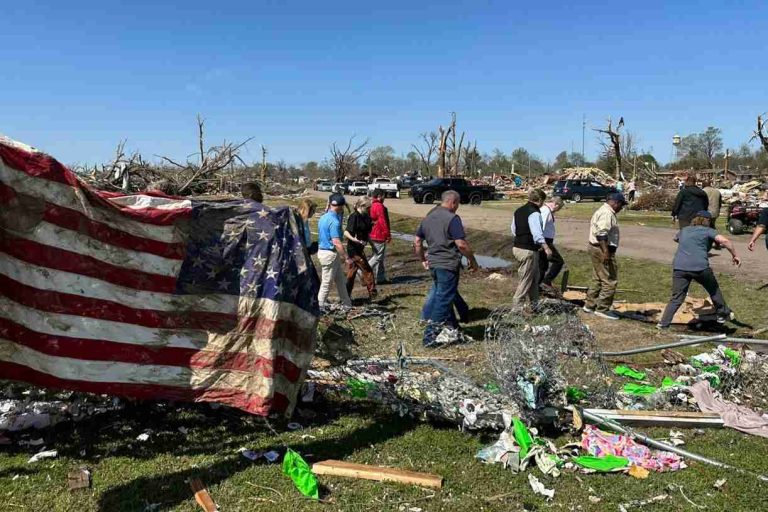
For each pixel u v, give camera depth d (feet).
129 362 14.53
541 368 15.81
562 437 15.49
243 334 15.06
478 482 13.17
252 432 15.55
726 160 178.19
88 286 14.20
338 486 12.88
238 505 12.05
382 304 32.99
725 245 26.35
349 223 33.73
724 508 12.21
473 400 15.67
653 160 264.11
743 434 15.90
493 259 54.75
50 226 13.83
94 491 12.44
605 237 29.19
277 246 15.23
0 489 12.39
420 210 109.29
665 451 14.62
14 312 13.78
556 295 32.83
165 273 14.79
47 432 15.10
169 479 13.00
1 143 13.26
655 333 26.40
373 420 16.55
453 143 209.87
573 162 316.60
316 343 16.44
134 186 62.75
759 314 29.53
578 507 12.18
